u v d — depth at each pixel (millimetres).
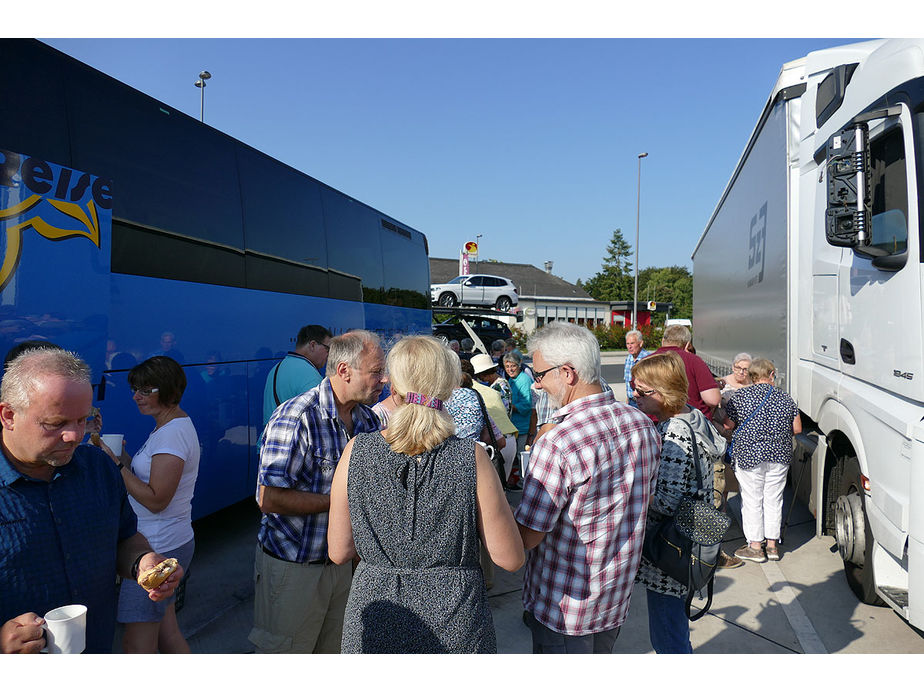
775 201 6027
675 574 2715
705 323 13281
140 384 3127
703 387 5445
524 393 7582
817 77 5180
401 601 1927
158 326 4793
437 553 1938
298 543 2746
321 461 2766
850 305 4293
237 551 5746
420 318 11273
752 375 5145
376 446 2012
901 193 3496
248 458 5965
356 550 2131
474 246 34312
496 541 1989
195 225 5277
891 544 3410
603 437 2371
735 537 5922
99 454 2174
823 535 5082
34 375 1835
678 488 2787
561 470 2332
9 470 1890
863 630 4062
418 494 1936
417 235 11305
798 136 5531
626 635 4125
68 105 4074
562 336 2508
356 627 1967
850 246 3816
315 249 7395
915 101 3422
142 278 4641
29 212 3609
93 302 4027
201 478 5336
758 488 5164
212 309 5453
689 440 2842
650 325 44031
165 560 2184
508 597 4723
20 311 3523
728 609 4352
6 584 1848
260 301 6211
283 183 6781
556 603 2406
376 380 2842
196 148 5383
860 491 4172
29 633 1725
